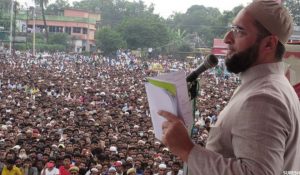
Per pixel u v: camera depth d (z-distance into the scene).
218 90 32.31
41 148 12.45
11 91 27.22
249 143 1.69
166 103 1.98
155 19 83.81
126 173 10.72
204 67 2.40
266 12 1.88
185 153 1.79
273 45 1.92
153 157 12.02
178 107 1.95
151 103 2.05
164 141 1.88
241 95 1.90
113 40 77.50
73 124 16.91
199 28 84.31
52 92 29.22
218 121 1.95
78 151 11.86
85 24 89.81
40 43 83.62
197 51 74.69
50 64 54.12
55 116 19.05
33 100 24.34
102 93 29.03
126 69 51.56
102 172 10.84
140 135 15.41
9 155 11.02
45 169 10.92
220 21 72.19
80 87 32.44
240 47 1.94
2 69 42.81
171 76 1.99
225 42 2.02
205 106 22.59
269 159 1.65
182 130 1.84
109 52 78.56
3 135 14.27
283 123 1.72
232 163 1.69
